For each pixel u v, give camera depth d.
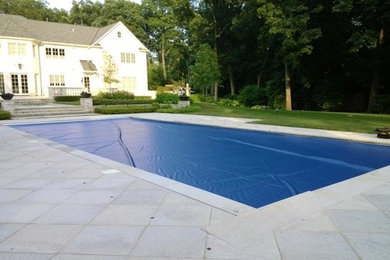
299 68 23.67
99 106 21.84
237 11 29.72
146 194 4.45
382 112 19.56
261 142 10.12
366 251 2.77
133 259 2.69
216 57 28.50
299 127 12.19
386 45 19.66
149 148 9.56
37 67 27.53
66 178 5.35
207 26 30.17
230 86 35.16
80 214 3.71
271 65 30.09
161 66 50.50
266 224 3.36
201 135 11.89
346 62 22.25
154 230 3.25
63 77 29.16
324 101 22.77
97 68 30.23
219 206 3.96
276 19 20.09
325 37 21.73
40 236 3.14
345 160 7.57
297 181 5.95
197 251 2.81
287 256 2.70
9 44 25.45
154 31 52.69
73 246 2.93
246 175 6.39
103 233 3.20
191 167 7.13
